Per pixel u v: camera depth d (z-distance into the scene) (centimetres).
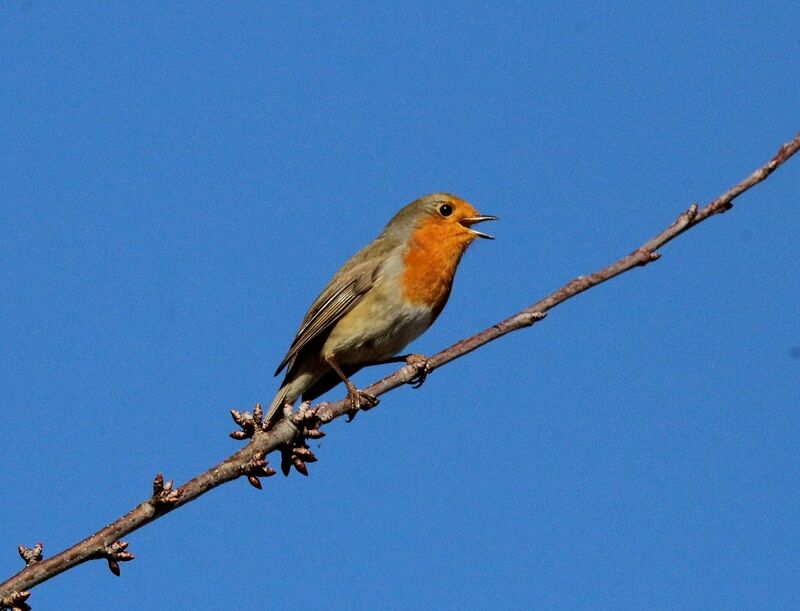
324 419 823
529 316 831
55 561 660
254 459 758
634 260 792
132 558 673
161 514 700
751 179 752
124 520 686
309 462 812
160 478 695
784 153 739
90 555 670
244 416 805
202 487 738
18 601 642
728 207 764
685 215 774
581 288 812
